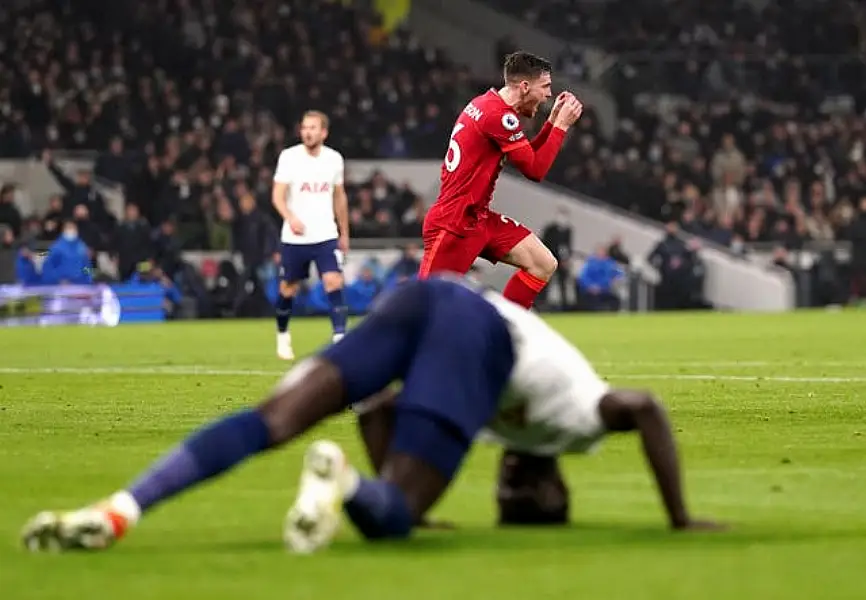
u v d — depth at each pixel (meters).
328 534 10.16
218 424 10.48
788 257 66.12
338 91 67.38
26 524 11.98
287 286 34.47
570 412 11.17
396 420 10.80
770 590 9.37
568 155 68.50
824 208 69.81
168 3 68.50
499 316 11.05
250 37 69.19
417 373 10.78
